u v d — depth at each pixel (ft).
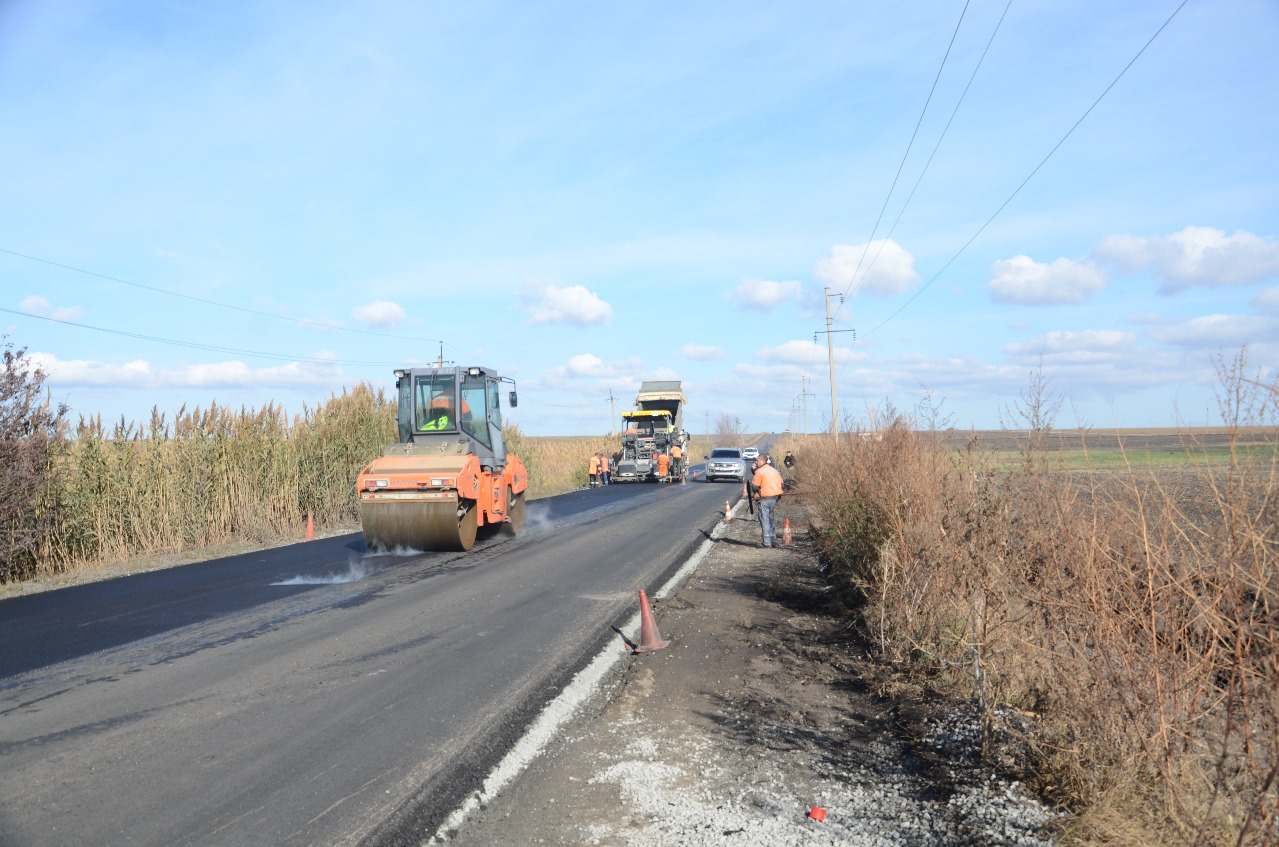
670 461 146.51
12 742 18.65
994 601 20.39
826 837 14.52
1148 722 14.42
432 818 14.94
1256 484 12.44
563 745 19.17
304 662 25.62
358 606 34.71
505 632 29.84
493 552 51.98
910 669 25.34
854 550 36.40
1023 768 16.92
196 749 18.13
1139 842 13.04
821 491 52.60
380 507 49.73
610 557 49.52
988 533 21.70
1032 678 19.06
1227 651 13.05
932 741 19.24
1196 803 13.23
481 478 53.62
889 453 37.76
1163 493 14.43
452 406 55.57
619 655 27.61
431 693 22.40
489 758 17.88
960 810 15.40
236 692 22.43
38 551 49.01
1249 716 12.50
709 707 22.41
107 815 14.78
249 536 62.13
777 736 20.11
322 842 13.83
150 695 22.21
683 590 40.40
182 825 14.39
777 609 36.50
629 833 14.64
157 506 57.67
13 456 45.62
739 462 147.54
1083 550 16.07
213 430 63.87
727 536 63.52
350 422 79.05
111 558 53.26
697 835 14.60
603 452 176.04
